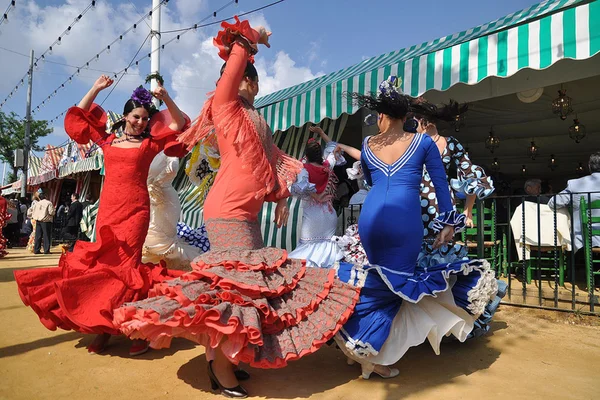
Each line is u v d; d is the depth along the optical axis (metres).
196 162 4.12
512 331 3.77
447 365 2.95
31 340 3.47
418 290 2.55
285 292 2.47
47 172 18.23
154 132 3.53
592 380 2.66
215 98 2.61
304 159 4.88
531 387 2.55
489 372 2.81
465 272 2.74
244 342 2.16
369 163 2.83
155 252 4.08
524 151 10.95
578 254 7.50
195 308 2.10
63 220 17.23
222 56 2.72
